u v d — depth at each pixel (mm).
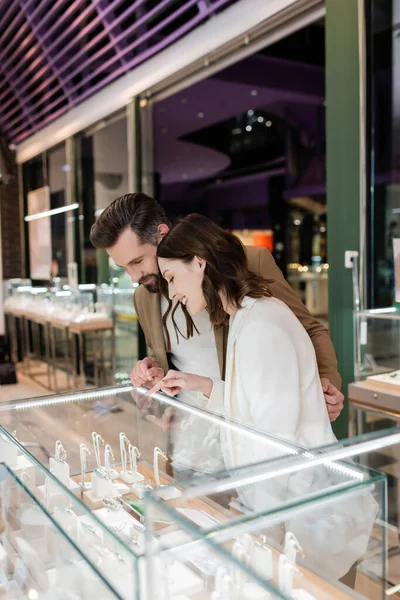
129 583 865
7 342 8109
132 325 5332
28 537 1116
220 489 926
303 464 997
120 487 1293
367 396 2627
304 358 1352
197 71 4258
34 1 5402
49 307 6742
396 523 1293
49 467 1332
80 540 983
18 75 6859
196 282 1369
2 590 1104
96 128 5891
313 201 10492
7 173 6574
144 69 4676
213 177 13789
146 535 864
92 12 4777
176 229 1363
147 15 4164
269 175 12328
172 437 1387
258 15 3412
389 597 970
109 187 5703
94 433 1503
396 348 2668
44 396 1686
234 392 1399
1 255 8273
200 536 841
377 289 3076
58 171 6898
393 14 2926
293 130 9906
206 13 3736
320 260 10664
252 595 858
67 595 986
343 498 926
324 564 912
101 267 5969
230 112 8000
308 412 1335
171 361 1896
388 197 3008
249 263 1668
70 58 5695
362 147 3004
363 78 2969
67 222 6754
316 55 6738
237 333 1348
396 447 1086
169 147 10289
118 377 5605
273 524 879
